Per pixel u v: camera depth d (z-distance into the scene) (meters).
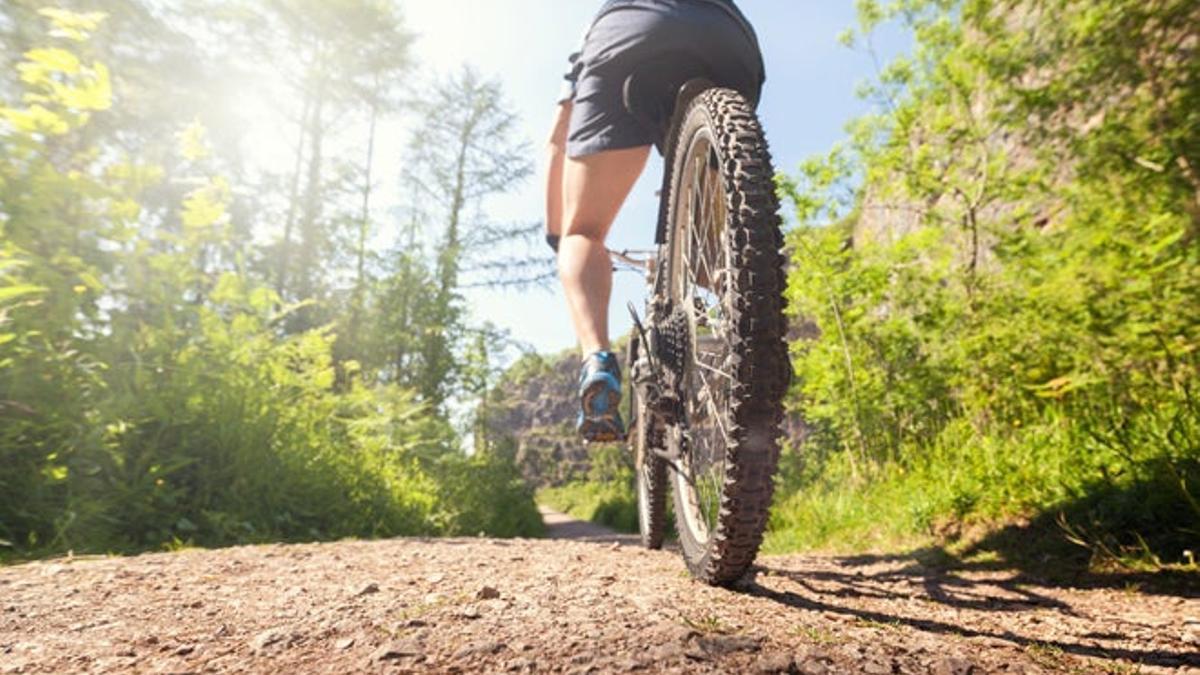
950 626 1.62
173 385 3.72
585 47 2.26
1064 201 5.25
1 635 1.32
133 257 3.80
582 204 2.26
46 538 2.88
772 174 1.67
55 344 3.23
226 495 3.80
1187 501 2.70
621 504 36.69
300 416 4.88
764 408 1.55
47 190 3.31
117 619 1.42
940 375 6.51
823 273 7.16
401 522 5.17
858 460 6.79
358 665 1.08
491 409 19.48
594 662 1.06
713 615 1.39
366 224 17.78
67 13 3.58
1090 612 1.94
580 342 2.17
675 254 2.19
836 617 1.54
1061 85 5.04
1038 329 5.04
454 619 1.30
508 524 12.24
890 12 7.11
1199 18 4.16
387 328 16.94
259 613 1.45
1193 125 4.12
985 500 3.68
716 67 2.12
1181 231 4.04
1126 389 4.07
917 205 8.44
